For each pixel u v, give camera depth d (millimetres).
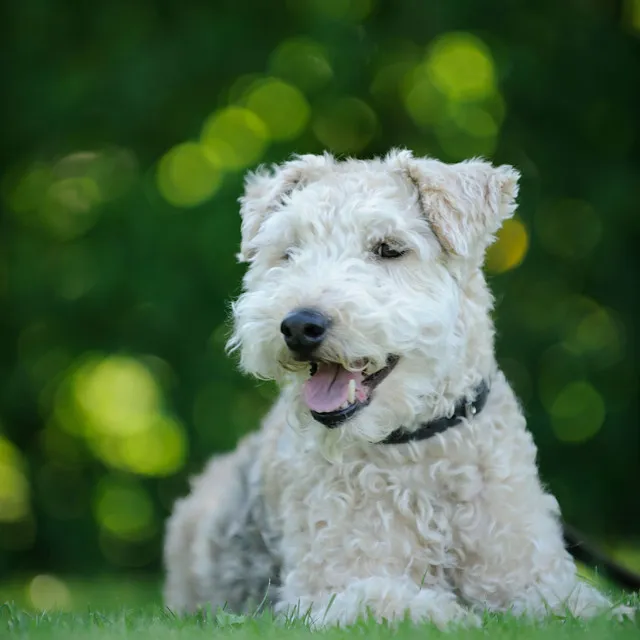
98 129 15602
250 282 6516
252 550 6656
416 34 15391
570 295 16125
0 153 16141
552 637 4531
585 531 16312
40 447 17344
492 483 5934
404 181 6324
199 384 15352
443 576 5879
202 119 15492
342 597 5449
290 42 15711
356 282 5766
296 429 5941
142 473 17156
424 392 5816
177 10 15742
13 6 15648
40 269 15656
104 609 6578
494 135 15875
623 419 15992
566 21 15727
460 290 6195
